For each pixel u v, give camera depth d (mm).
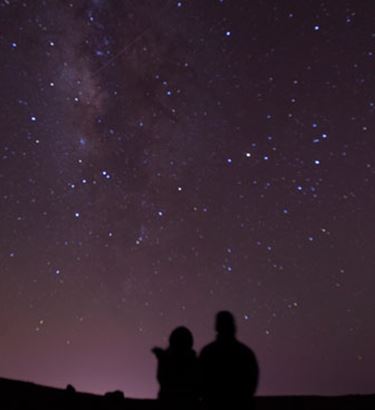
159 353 4078
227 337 3814
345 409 7320
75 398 6078
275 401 7934
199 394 3793
